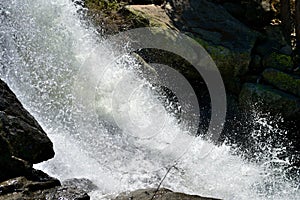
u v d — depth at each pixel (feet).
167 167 37.93
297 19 62.03
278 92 53.31
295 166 46.47
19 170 22.88
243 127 51.96
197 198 24.85
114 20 54.90
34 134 24.25
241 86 55.36
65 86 44.78
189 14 58.90
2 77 44.06
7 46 46.29
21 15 48.26
